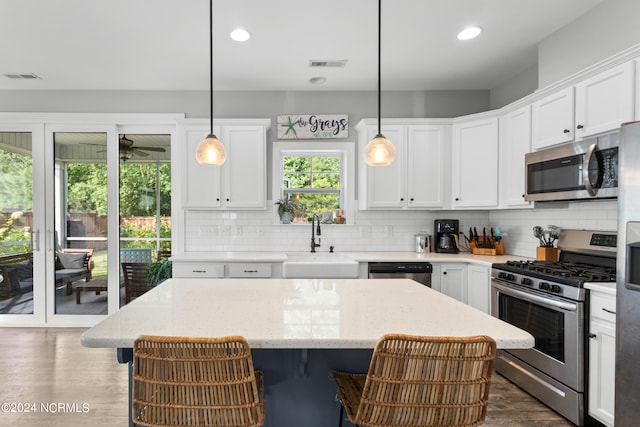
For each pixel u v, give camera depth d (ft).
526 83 10.94
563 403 6.81
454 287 10.55
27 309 12.44
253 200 11.54
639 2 6.95
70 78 11.46
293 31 8.73
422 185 11.54
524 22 8.42
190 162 11.44
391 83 12.08
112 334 3.81
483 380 3.40
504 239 11.85
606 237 7.97
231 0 7.47
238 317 4.45
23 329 12.10
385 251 12.60
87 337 3.72
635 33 7.03
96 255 12.57
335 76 11.48
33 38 8.96
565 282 6.77
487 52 9.91
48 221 12.44
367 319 4.38
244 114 12.60
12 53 9.74
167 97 12.51
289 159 13.05
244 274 10.57
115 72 11.03
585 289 6.49
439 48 9.66
